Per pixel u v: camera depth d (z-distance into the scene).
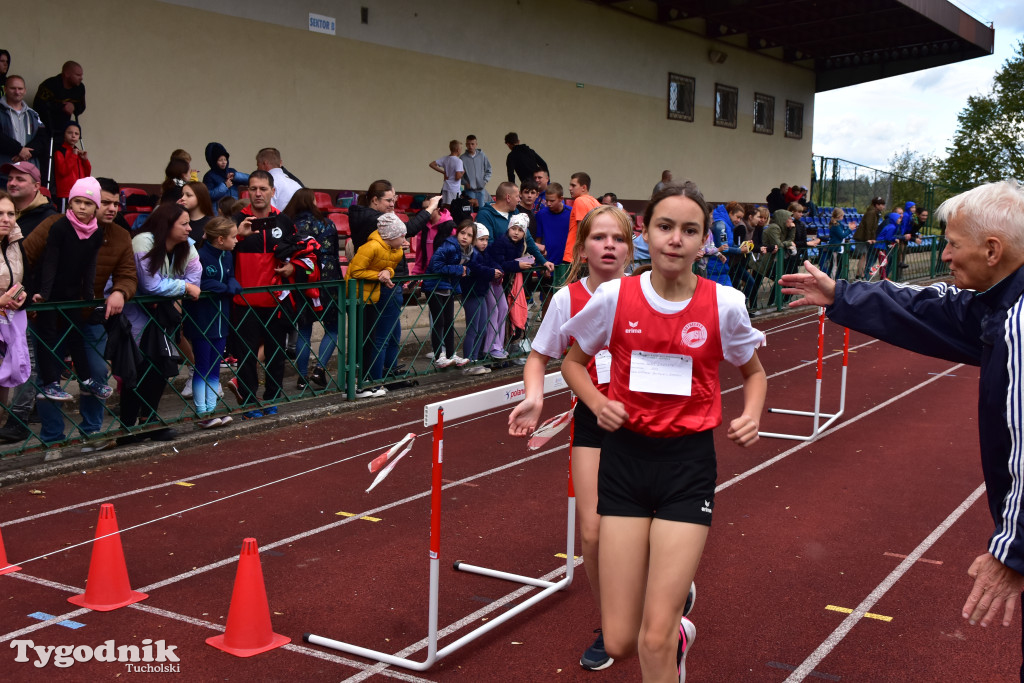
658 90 20.69
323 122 13.34
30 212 6.71
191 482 6.02
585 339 2.94
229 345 7.44
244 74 12.21
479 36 15.90
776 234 15.04
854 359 11.74
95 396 6.49
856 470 6.73
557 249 10.41
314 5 13.05
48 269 6.04
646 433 2.85
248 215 7.83
